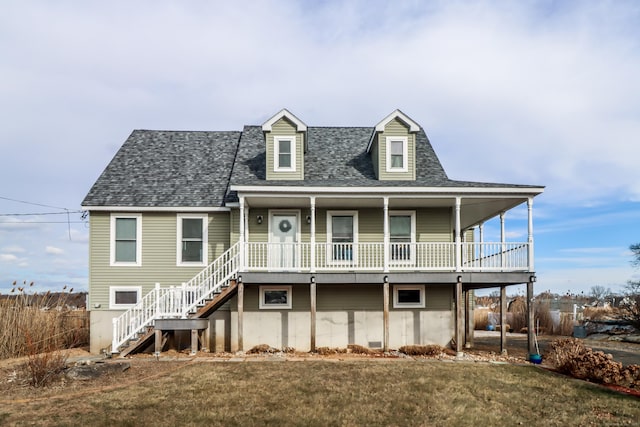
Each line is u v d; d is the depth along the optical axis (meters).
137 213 17.73
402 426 8.70
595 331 24.62
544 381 11.92
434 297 17.59
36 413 8.94
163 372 12.28
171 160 19.95
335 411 9.35
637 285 32.66
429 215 17.84
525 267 15.80
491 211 18.25
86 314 19.33
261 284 17.11
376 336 17.34
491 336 24.70
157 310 15.14
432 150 19.70
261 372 12.29
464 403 10.01
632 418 9.24
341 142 20.42
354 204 17.41
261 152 19.58
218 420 8.74
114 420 8.61
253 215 17.77
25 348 15.84
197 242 17.86
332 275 15.76
